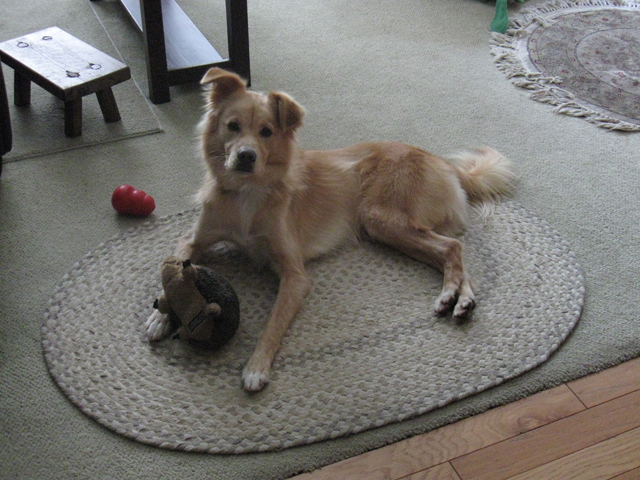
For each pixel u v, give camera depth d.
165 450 1.77
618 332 2.21
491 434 1.87
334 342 2.13
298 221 2.47
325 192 2.55
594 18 4.62
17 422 1.82
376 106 3.54
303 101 3.54
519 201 2.86
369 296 2.33
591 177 3.04
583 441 1.86
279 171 2.30
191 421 1.85
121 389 1.93
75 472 1.70
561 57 4.11
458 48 4.20
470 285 2.33
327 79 3.77
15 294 2.25
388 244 2.56
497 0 4.33
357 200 2.61
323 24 4.42
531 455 1.82
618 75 3.94
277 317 2.14
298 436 1.81
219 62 3.59
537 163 3.13
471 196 2.84
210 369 2.01
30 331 2.12
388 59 4.03
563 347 2.15
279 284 2.35
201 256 2.48
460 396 1.95
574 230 2.70
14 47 3.30
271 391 1.95
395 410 1.90
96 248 2.46
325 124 3.35
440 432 1.87
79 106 3.08
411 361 2.07
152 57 3.31
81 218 2.65
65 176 2.89
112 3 4.54
